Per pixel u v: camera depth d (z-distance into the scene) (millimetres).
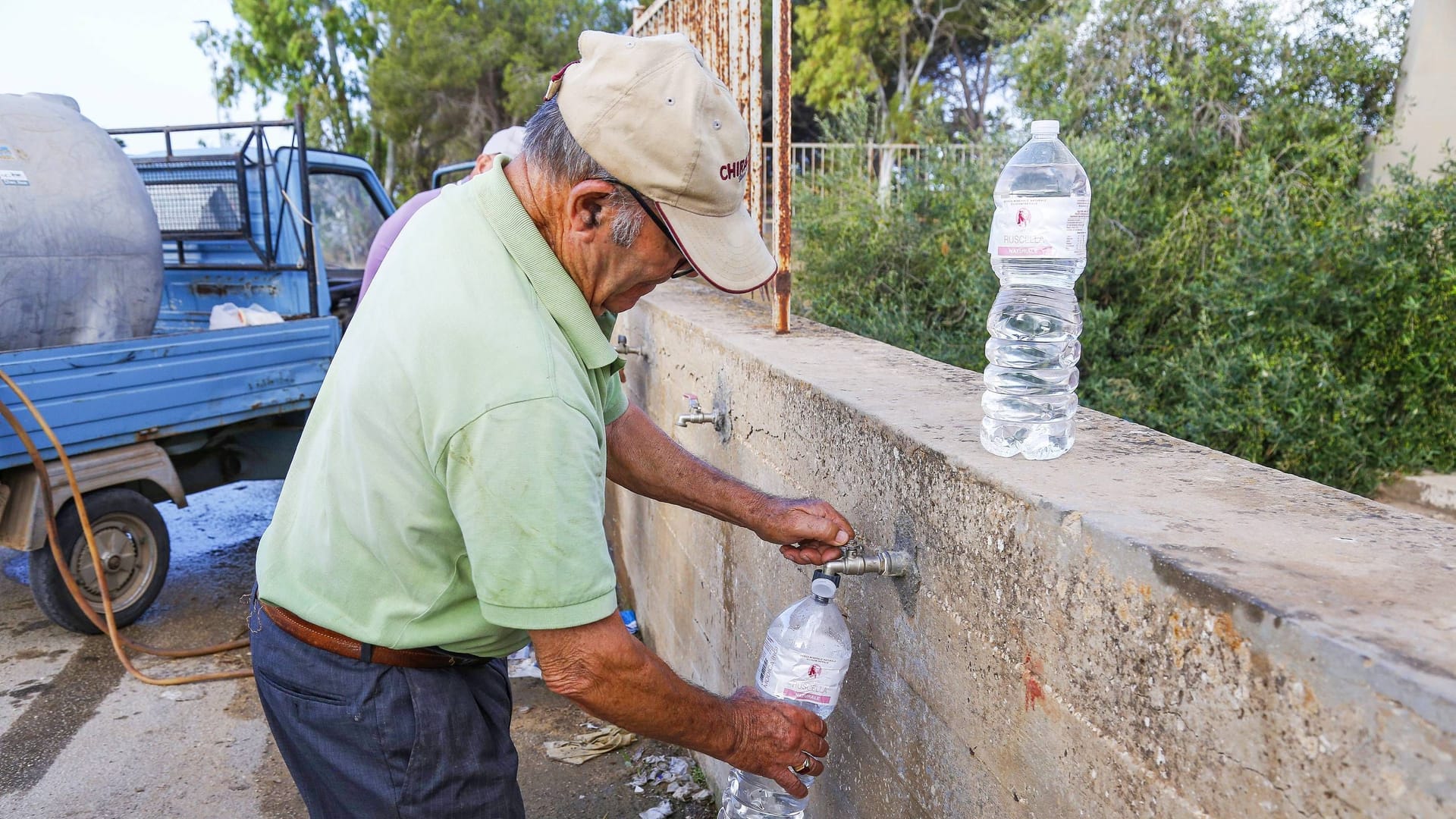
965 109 18438
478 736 1455
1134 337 4785
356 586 1364
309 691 1420
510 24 21703
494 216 1270
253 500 5922
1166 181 5570
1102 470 1214
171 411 4004
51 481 3646
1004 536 1170
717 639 2527
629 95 1187
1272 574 859
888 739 1559
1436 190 4535
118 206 3922
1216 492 1116
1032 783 1146
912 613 1434
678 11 3607
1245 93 5922
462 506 1205
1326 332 4367
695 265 1230
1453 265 4234
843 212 5234
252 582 4590
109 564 3977
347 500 1327
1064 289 1406
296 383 4543
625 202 1229
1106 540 981
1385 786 691
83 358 3660
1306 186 5109
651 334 3215
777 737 1418
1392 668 683
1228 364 4242
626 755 2973
